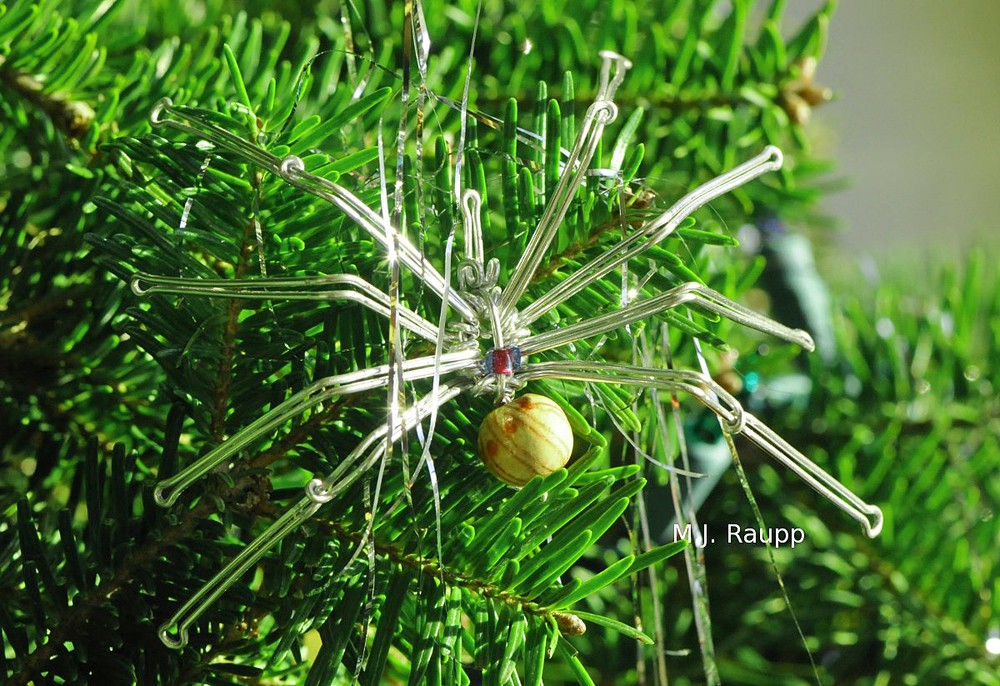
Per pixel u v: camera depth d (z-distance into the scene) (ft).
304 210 0.92
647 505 1.10
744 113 1.25
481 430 0.85
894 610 1.35
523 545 0.89
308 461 0.93
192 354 0.90
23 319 1.07
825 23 1.25
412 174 0.92
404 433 0.82
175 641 0.85
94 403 1.08
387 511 0.90
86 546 0.95
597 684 1.29
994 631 1.33
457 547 0.89
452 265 0.93
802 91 1.25
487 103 1.22
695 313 1.02
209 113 0.89
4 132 1.16
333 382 0.80
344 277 0.82
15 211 1.10
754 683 1.33
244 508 0.90
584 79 1.23
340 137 0.97
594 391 0.95
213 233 0.92
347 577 0.88
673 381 0.86
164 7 1.34
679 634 1.34
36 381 1.07
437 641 0.87
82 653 0.89
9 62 1.11
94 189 1.07
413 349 0.91
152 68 1.13
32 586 0.90
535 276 0.95
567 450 0.85
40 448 1.06
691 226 0.93
